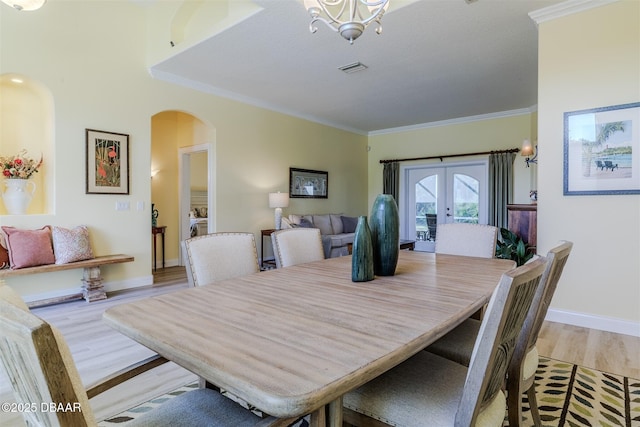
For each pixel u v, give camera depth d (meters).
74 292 3.87
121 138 4.25
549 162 3.17
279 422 0.91
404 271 1.95
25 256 3.38
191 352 0.89
